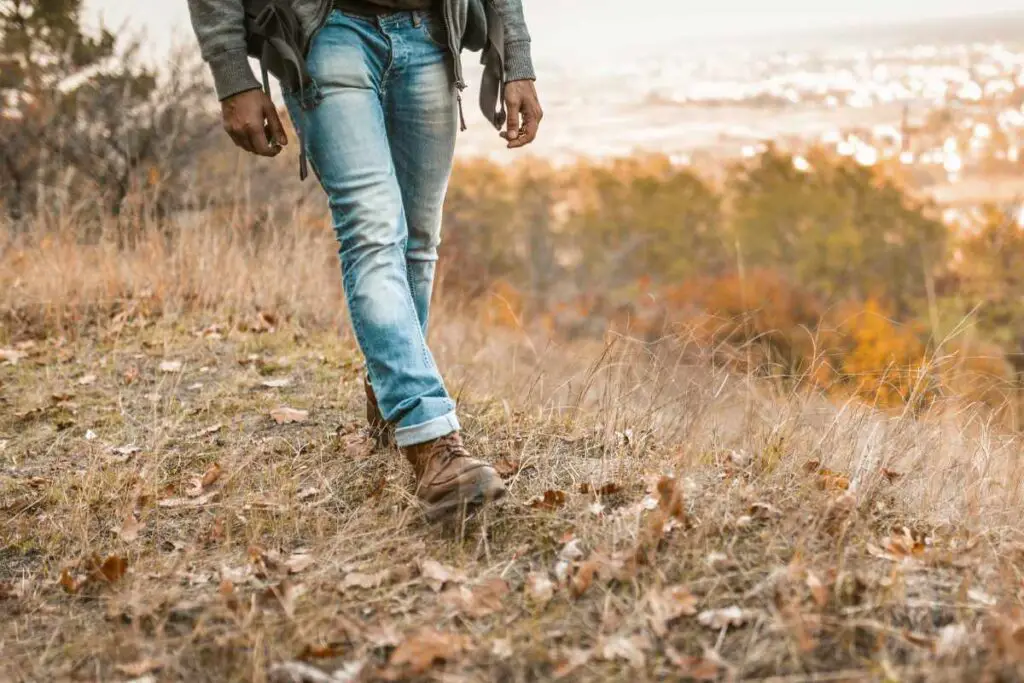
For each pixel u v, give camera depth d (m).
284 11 2.05
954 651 1.56
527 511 2.21
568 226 34.16
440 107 2.29
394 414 2.11
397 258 2.14
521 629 1.74
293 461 2.70
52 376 3.80
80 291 4.95
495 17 2.35
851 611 1.70
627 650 1.64
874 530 2.13
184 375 3.81
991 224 23.14
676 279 39.81
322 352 4.19
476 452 2.65
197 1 2.07
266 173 7.10
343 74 2.09
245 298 4.99
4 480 2.69
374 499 2.33
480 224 18.50
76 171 7.04
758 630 1.68
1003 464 2.51
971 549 2.02
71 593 2.02
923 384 2.69
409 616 1.81
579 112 86.88
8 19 7.11
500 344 4.61
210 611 1.84
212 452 2.86
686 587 1.80
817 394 2.85
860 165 40.78
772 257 39.09
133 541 2.25
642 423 2.81
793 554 1.94
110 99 7.25
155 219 5.80
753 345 2.98
